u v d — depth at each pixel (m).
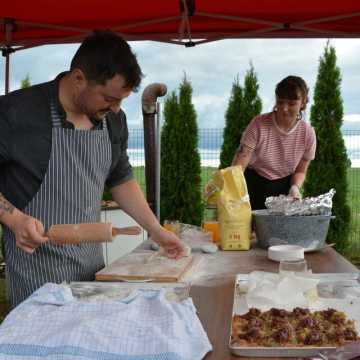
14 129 1.75
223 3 3.60
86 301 1.31
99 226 1.42
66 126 1.80
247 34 4.06
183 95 7.09
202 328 1.20
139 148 7.00
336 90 6.74
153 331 1.11
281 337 1.12
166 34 4.11
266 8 3.68
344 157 6.80
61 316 1.19
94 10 3.70
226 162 7.04
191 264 1.87
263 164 3.54
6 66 4.20
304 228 2.19
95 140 1.84
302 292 1.39
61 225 1.45
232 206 2.26
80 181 1.82
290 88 3.28
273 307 1.35
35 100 1.78
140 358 1.03
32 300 1.29
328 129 6.77
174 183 7.11
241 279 1.63
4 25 3.91
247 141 3.48
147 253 2.08
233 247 2.27
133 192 2.08
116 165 2.07
